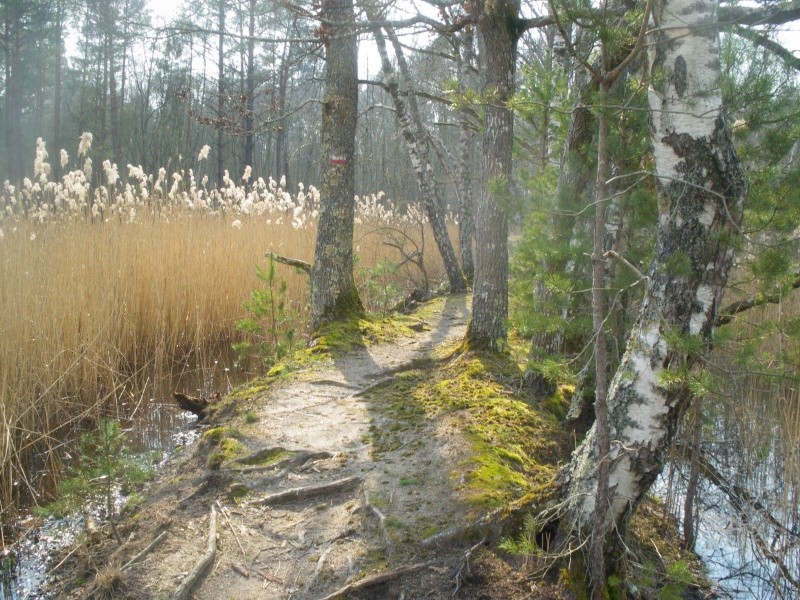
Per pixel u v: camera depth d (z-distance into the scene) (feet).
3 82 92.48
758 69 11.90
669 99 8.77
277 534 11.35
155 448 17.04
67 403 18.95
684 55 8.58
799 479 15.05
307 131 104.32
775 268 11.38
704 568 12.79
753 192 11.73
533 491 10.66
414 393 17.28
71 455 16.99
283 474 13.19
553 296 14.79
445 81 16.48
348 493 12.38
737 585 12.37
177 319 24.23
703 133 8.66
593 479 9.58
